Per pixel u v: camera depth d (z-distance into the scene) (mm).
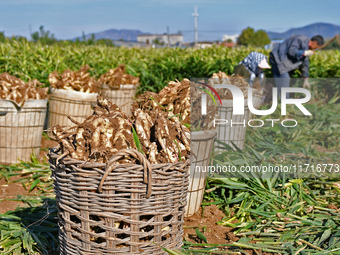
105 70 9203
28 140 4723
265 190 3645
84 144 2340
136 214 2250
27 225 3168
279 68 7875
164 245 2418
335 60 12430
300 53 7668
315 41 7797
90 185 2203
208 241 3080
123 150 2166
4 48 8500
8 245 2902
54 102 5691
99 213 2227
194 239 3111
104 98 2641
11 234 3004
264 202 3516
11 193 3994
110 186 2184
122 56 10773
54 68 7926
